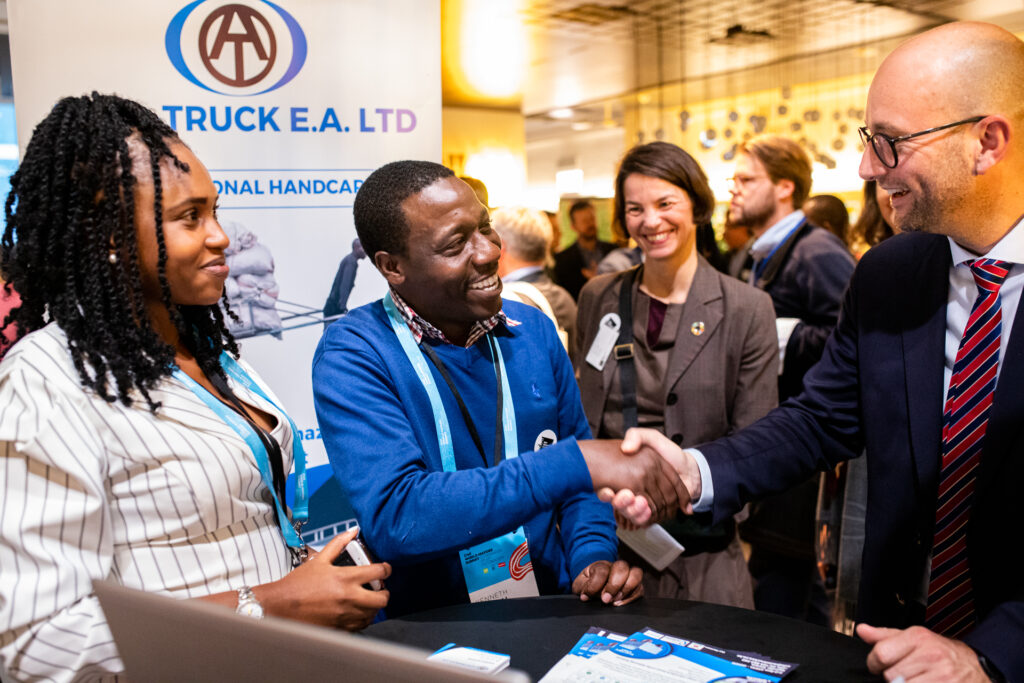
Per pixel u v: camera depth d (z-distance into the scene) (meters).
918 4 6.31
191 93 2.00
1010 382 1.27
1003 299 1.31
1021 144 1.24
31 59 1.86
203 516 1.12
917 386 1.40
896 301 1.47
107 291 1.11
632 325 2.34
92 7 1.89
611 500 1.40
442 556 1.30
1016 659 1.07
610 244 7.08
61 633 0.96
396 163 1.44
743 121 9.73
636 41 7.26
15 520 0.96
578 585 1.39
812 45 7.62
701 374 2.22
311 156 2.12
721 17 6.54
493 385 1.50
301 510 1.44
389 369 1.42
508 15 6.30
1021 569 1.27
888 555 1.44
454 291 1.38
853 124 8.80
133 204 1.10
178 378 1.17
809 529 2.59
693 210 2.28
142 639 0.82
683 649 1.17
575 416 1.66
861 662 1.14
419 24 2.18
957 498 1.34
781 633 1.24
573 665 1.11
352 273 2.20
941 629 1.37
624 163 2.33
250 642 0.74
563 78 8.68
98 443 1.04
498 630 1.25
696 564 2.15
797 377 2.75
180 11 1.96
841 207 3.44
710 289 2.29
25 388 1.01
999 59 1.22
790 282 2.95
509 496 1.26
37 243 1.11
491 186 8.01
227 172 2.06
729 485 1.53
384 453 1.32
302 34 2.08
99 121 1.10
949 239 1.42
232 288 2.08
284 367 2.16
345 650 0.69
